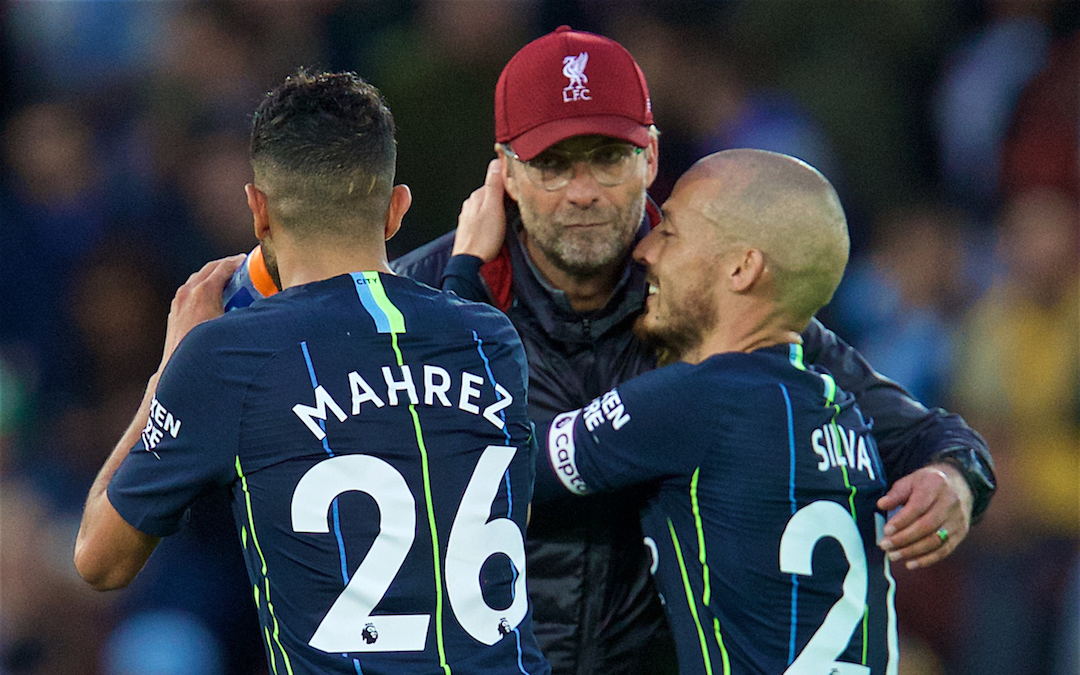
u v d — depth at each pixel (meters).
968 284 25.75
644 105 11.70
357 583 9.33
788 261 11.08
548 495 11.23
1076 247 24.61
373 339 9.70
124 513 9.73
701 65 27.44
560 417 11.38
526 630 9.82
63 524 22.48
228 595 21.81
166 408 9.60
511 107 11.66
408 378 9.68
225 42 28.39
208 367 9.52
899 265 26.05
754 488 10.80
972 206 28.06
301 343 9.58
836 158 27.92
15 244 26.28
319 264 9.99
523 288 11.98
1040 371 24.25
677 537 11.09
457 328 9.98
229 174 26.45
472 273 11.69
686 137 26.45
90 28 31.72
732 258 11.11
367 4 29.02
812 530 10.86
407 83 25.02
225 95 27.73
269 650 9.57
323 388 9.51
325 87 10.01
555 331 11.88
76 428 23.95
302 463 9.41
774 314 11.23
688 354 11.52
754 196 11.09
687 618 11.02
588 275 11.80
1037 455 24.06
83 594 20.98
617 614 11.90
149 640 21.09
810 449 10.95
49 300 26.14
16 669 20.17
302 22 28.88
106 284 24.91
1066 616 23.36
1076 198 27.11
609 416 11.02
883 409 12.28
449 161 24.69
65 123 28.03
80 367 25.23
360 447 9.48
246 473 9.48
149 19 31.52
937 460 11.69
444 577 9.48
